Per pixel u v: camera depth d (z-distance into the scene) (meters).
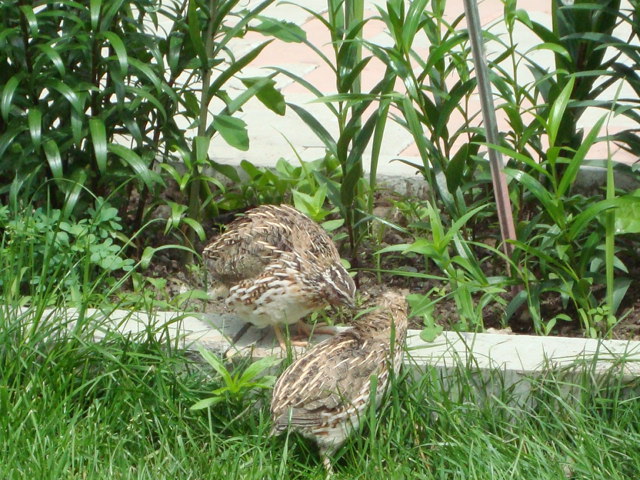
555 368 8.24
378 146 9.90
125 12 10.29
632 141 10.05
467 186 10.08
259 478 7.34
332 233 11.02
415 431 7.94
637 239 10.30
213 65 10.16
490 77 9.59
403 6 9.35
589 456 7.55
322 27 16.31
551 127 8.68
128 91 9.72
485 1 16.84
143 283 9.83
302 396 7.61
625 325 9.62
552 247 9.69
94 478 7.31
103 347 8.38
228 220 11.23
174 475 7.46
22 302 8.90
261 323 8.79
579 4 9.43
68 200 9.56
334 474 7.74
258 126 13.33
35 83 9.78
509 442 7.84
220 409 8.21
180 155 11.20
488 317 9.89
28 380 8.21
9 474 7.27
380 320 7.99
